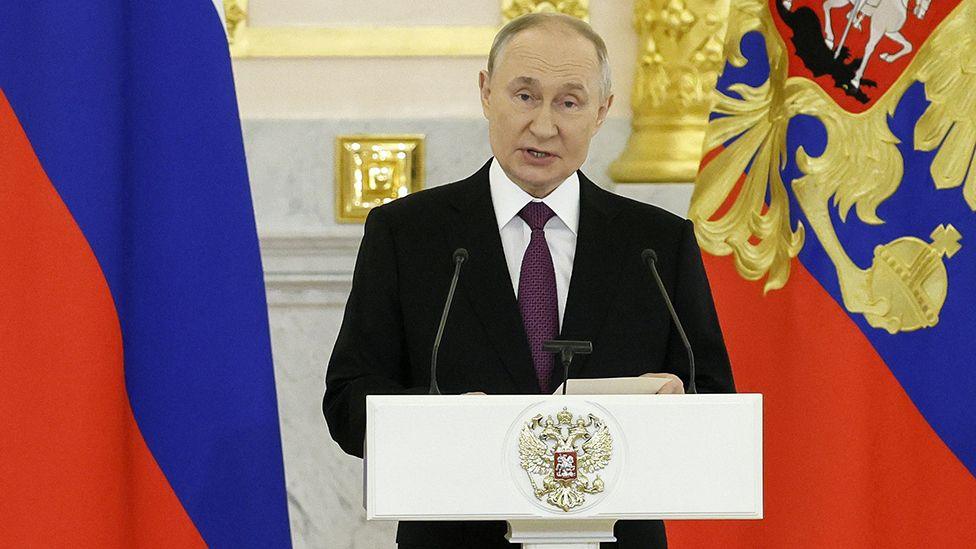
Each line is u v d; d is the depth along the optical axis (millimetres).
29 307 8164
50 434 8109
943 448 10906
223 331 8617
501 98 7789
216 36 8844
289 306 12539
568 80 7680
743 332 11234
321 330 12531
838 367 11008
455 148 12656
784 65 11469
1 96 8211
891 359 11031
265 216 12562
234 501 8531
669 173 12336
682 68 12508
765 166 11453
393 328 7953
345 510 12469
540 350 7758
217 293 8641
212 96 8758
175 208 8594
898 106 11359
